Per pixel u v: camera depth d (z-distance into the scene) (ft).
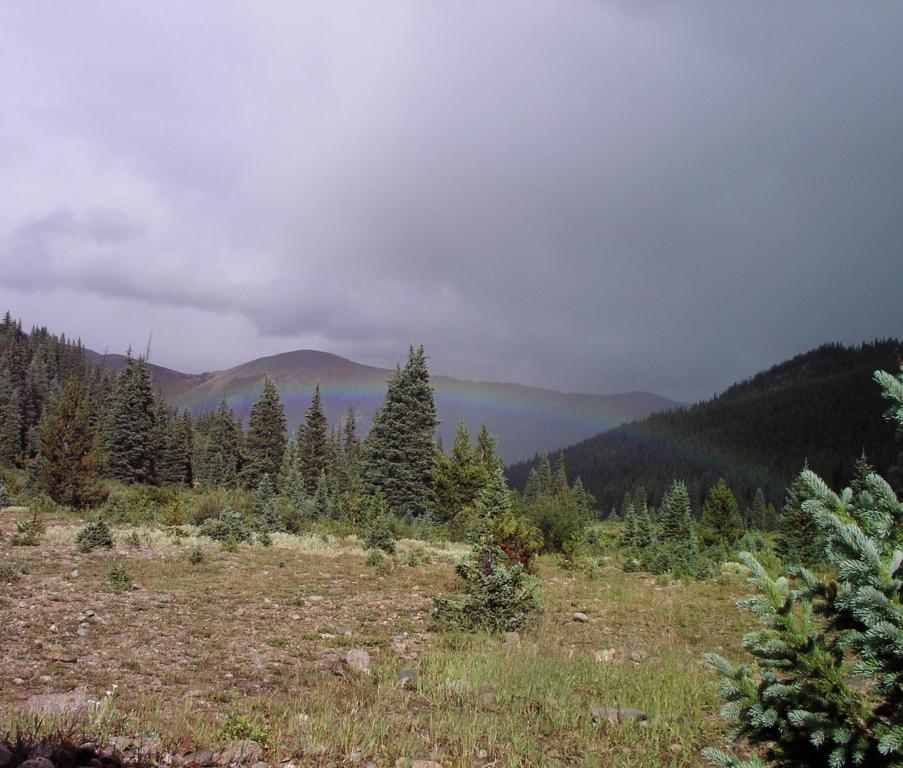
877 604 8.99
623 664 29.86
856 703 10.00
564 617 44.04
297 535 93.50
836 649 10.23
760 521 293.84
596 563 81.56
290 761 17.12
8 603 33.73
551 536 99.96
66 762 14.85
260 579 49.96
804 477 11.57
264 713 21.08
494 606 38.91
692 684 26.30
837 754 9.21
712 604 50.16
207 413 368.68
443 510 139.03
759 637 10.99
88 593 38.73
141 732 17.93
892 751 9.03
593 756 18.69
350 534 102.94
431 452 154.81
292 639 32.83
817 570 59.77
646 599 52.80
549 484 333.01
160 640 30.27
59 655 25.88
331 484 200.13
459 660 28.81
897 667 9.02
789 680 10.60
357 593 48.14
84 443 99.14
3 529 64.34
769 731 10.87
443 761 17.93
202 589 44.04
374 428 156.15
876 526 10.51
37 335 464.65
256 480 211.00
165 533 75.51
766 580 11.21
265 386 219.41
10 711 18.54
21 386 297.74
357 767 16.99
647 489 570.05
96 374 435.12
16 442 241.76
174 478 222.48
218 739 17.84
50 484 95.25
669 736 20.53
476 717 20.89
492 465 146.82
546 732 20.81
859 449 555.28
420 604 45.14
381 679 26.03
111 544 58.03
